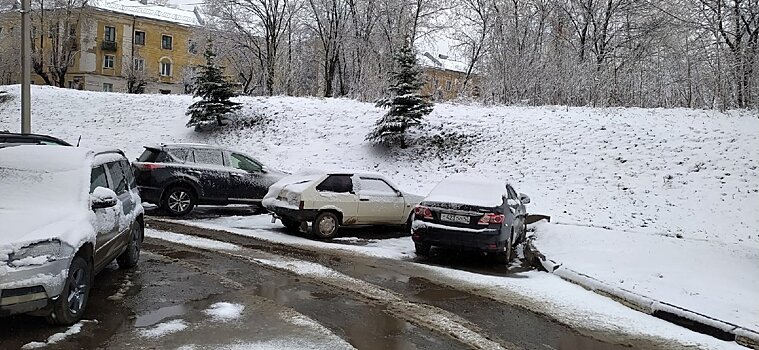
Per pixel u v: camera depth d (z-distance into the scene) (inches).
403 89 830.5
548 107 913.5
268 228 515.8
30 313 217.0
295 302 281.6
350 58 1486.2
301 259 386.3
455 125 868.6
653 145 702.5
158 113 1079.0
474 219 395.2
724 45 961.5
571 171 690.8
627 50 1176.8
